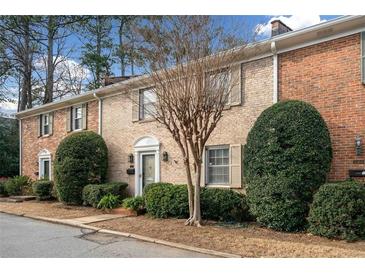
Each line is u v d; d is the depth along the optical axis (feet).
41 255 21.44
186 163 30.53
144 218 34.14
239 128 35.29
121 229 28.81
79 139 46.29
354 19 27.73
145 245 23.80
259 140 28.73
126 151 46.73
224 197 31.68
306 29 30.09
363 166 27.53
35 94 88.69
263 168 28.22
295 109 28.02
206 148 37.83
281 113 28.30
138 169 45.03
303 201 27.02
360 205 24.03
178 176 40.24
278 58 32.99
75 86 91.56
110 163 48.80
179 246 22.89
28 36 82.33
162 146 42.27
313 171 26.68
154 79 29.55
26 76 84.12
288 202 26.81
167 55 28.86
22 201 53.62
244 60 35.09
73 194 45.16
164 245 23.65
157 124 42.75
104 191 42.34
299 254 20.42
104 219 34.12
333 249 21.39
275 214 27.20
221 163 36.91
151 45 29.71
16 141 78.59
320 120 27.76
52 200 53.47
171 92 28.71
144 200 36.78
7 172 74.74
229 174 35.50
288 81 32.24
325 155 27.12
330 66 29.78
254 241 23.59
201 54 28.32
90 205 45.19
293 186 26.78
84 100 53.62
